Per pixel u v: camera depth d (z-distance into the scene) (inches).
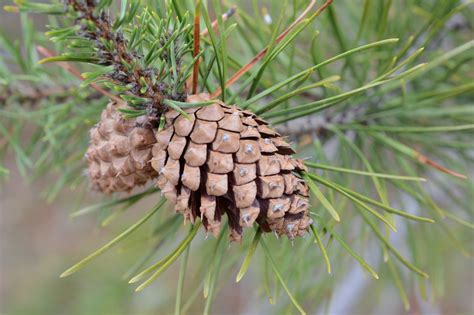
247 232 19.1
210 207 15.1
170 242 17.8
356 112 18.3
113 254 53.9
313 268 20.2
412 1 17.8
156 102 15.2
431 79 18.9
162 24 14.9
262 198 15.2
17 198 56.8
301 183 15.4
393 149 18.3
